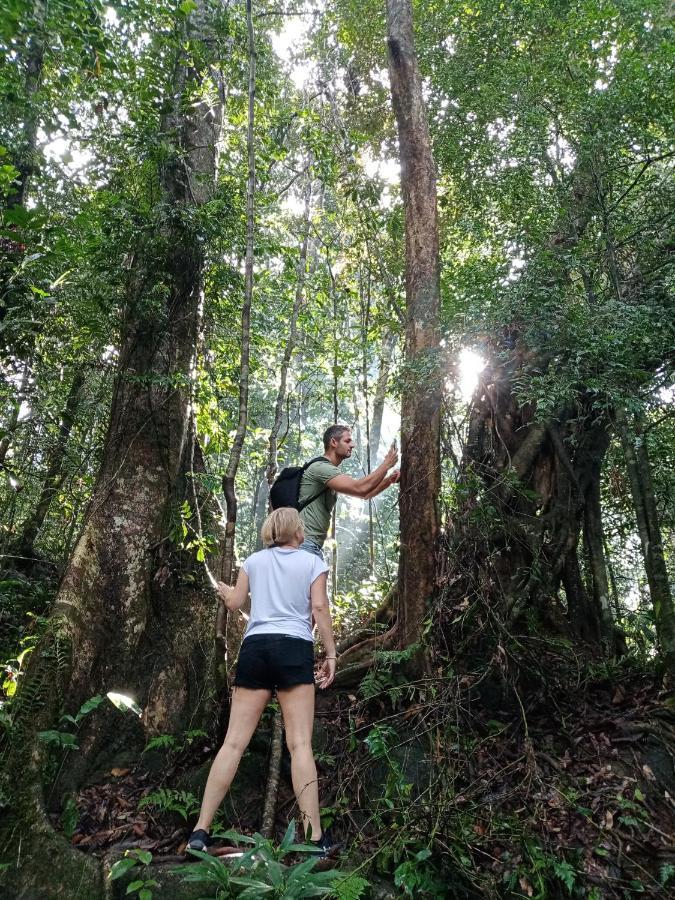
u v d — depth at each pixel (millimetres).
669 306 3998
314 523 3545
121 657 3936
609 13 5309
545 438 4453
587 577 4473
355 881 2408
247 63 6953
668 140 4770
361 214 6426
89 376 6211
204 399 5480
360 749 3463
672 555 5480
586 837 2910
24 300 4680
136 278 5004
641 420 3867
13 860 2832
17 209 3320
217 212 5105
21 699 3344
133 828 3162
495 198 5711
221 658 3523
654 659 3918
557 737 3488
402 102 4480
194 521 4555
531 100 5320
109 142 5605
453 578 3848
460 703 3471
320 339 7855
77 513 6531
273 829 3164
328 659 3105
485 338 3855
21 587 5449
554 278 3996
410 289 4297
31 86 5285
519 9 6000
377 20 7492
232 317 6625
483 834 2934
